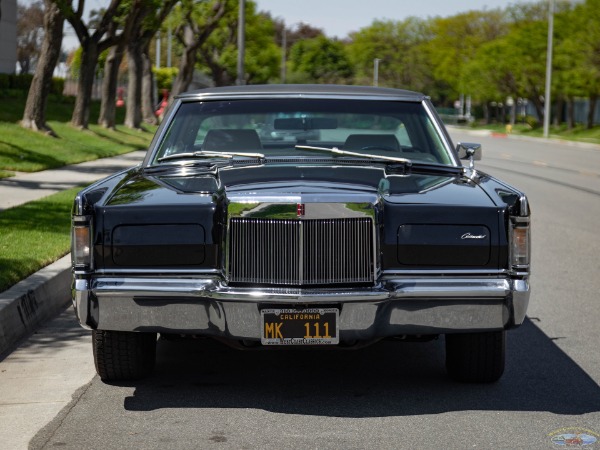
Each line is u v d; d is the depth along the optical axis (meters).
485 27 103.31
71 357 6.56
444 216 5.18
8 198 14.52
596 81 60.50
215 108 6.67
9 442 4.79
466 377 5.84
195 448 4.67
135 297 5.17
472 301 5.19
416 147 6.64
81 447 4.69
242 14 41.09
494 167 27.92
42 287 7.88
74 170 20.48
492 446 4.71
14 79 44.47
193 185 5.70
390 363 6.42
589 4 56.34
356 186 5.34
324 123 6.66
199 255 5.19
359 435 4.87
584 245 12.20
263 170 5.82
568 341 7.08
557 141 53.81
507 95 82.19
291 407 5.37
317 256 5.09
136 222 5.19
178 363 6.38
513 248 5.20
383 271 5.17
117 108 55.47
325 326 5.12
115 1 31.34
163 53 102.31
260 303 5.10
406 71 124.44
